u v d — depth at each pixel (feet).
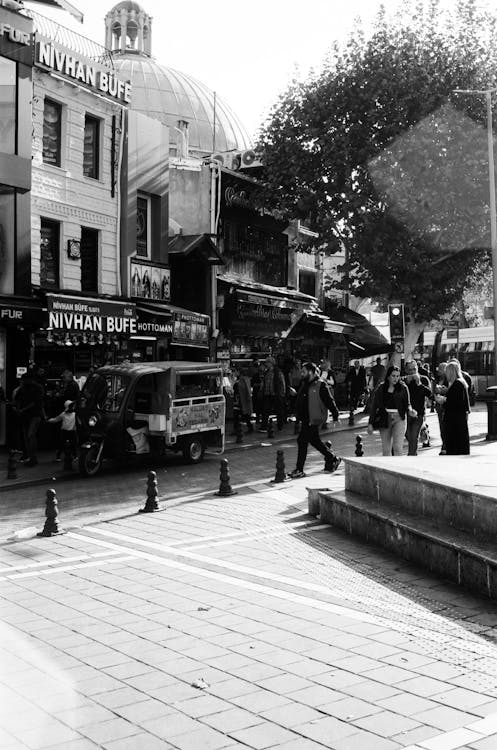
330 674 17.51
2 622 21.72
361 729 14.80
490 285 122.62
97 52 78.28
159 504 39.04
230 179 96.58
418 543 26.73
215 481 47.75
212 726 15.12
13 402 59.93
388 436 47.26
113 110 77.82
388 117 87.97
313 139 91.35
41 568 27.68
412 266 88.74
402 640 19.61
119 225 78.54
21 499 42.96
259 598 23.45
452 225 90.07
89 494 44.37
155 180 83.97
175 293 90.43
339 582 25.03
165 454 60.29
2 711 15.96
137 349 79.15
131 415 52.01
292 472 48.26
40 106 69.00
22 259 65.98
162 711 15.83
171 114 164.66
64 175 71.72
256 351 99.60
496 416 66.64
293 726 15.02
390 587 24.30
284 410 80.12
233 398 88.33
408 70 86.69
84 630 20.93
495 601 22.56
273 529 33.35
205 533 32.83
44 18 72.79
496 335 89.97
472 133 86.58
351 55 90.53
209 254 88.58
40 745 14.46
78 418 52.90
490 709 15.49
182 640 19.97
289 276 112.47
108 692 16.83
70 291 68.74
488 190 89.71
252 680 17.29
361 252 91.04
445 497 27.68
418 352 155.22
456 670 17.56
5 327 64.69
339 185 90.53
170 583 25.34
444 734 14.47
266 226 105.91
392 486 31.55
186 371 54.29
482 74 89.56
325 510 34.55
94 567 27.66
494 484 27.58
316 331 113.09
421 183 87.76
